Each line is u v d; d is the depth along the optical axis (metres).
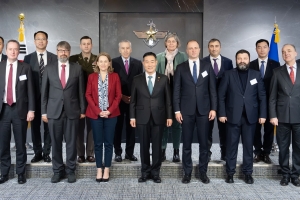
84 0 5.80
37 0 5.78
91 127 4.04
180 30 5.94
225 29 5.83
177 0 5.84
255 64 4.22
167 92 3.86
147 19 5.91
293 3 5.78
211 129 4.24
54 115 3.80
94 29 5.82
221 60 4.19
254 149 4.60
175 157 4.27
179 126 4.21
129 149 4.32
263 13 5.81
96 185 3.84
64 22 5.81
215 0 5.82
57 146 3.87
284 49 3.77
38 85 4.12
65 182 3.93
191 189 3.72
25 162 3.92
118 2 5.82
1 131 3.82
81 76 3.91
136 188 3.74
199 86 3.80
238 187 3.79
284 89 3.76
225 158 4.15
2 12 5.77
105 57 3.84
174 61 4.20
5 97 3.79
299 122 3.71
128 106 4.27
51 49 5.83
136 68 4.30
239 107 3.80
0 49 4.11
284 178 3.87
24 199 3.43
